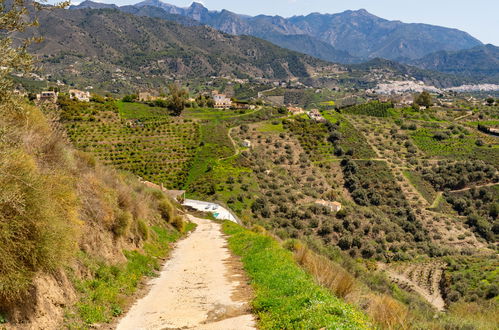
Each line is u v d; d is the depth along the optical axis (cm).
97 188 1390
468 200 9200
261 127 12812
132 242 1580
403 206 9019
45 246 739
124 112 12038
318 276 1233
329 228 7125
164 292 1160
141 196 2327
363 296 1088
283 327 784
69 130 9631
